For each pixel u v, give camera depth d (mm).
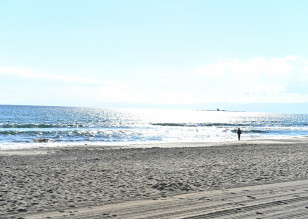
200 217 6633
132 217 6641
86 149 27922
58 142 38094
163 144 35125
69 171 13953
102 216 6730
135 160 18781
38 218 6617
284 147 29297
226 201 8078
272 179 11617
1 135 44844
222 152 24047
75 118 115312
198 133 59406
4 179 11609
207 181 11188
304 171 13695
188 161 18031
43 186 10359
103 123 91812
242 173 13125
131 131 60844
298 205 7676
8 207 7582
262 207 7461
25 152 25078
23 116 112625
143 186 10352
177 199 8352
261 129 75438
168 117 166500
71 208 7453
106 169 14633
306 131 70312
